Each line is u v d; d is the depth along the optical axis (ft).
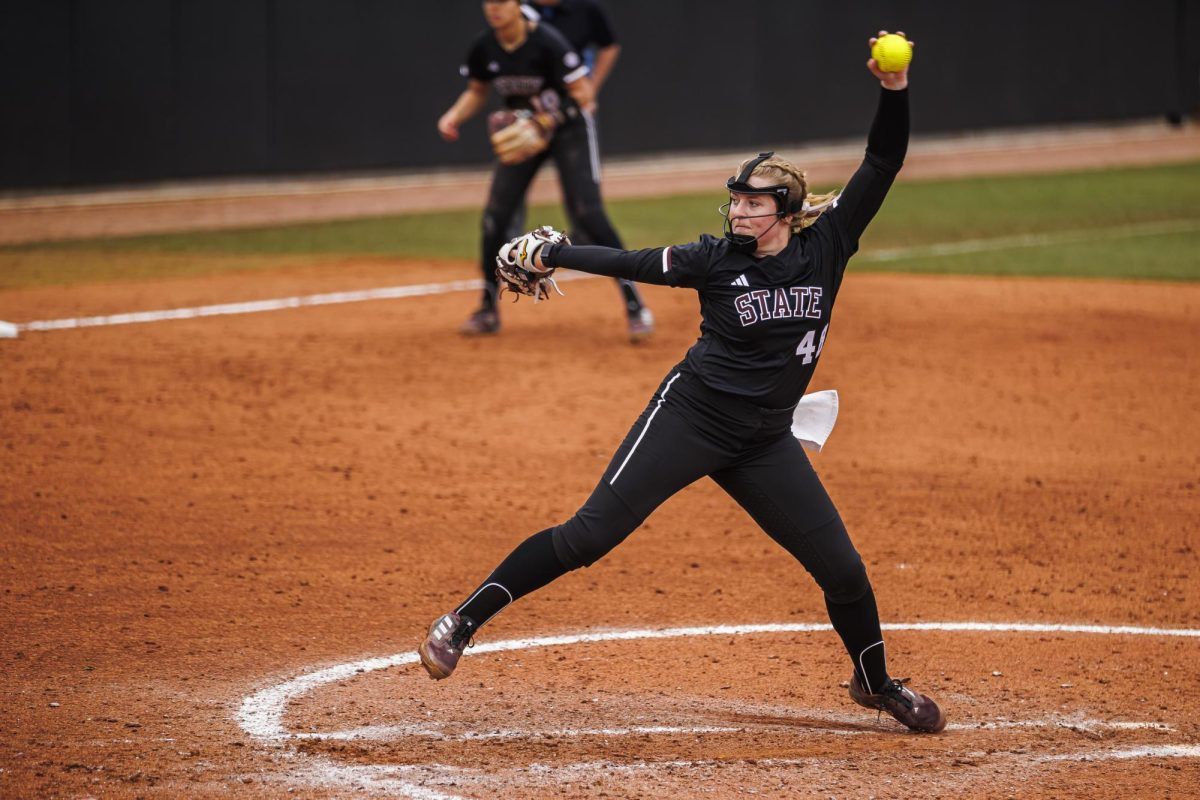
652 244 208.44
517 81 132.16
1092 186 293.02
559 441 104.73
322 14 260.62
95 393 113.09
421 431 106.32
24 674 59.72
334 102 265.34
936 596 75.05
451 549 80.79
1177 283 182.39
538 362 130.52
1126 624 71.26
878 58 50.29
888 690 56.34
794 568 79.61
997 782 50.37
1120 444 107.76
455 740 53.72
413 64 273.95
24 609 68.33
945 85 353.51
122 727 53.78
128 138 243.40
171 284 169.78
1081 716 58.34
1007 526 87.76
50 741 51.96
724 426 52.06
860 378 127.44
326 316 151.02
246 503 87.76
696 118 313.32
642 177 298.56
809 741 54.75
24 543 78.38
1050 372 131.13
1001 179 304.91
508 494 91.81
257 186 265.34
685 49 308.19
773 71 323.37
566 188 135.85
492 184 136.36
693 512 89.66
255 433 103.96
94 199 242.58
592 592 74.69
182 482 91.30
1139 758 53.26
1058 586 77.05
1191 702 60.23
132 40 240.32
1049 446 106.83
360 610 70.49
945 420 113.70
